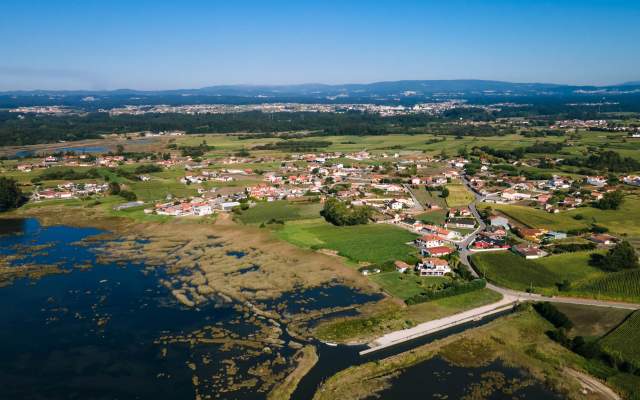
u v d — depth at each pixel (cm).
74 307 15750
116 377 11944
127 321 14762
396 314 14888
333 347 13125
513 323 14175
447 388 11350
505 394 11131
